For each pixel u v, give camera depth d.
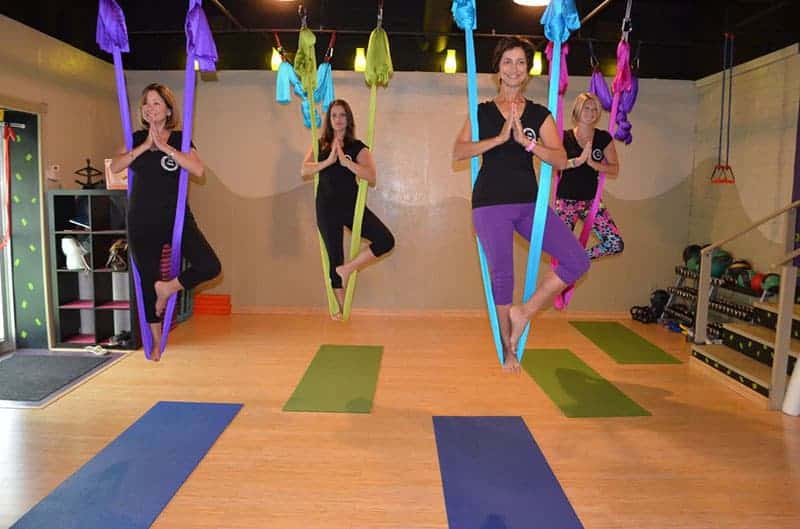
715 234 6.49
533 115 2.62
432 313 7.06
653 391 4.51
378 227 4.10
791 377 4.07
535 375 4.86
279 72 4.70
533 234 2.55
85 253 5.48
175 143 2.89
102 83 6.34
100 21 2.71
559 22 2.57
